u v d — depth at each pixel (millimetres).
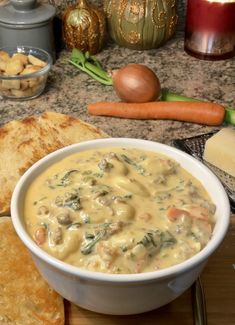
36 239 314
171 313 349
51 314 343
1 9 714
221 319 350
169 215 325
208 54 755
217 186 351
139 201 341
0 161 494
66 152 379
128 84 626
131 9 737
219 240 309
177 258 307
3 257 381
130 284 288
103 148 392
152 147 390
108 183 352
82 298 316
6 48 703
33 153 507
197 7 727
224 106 647
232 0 721
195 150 543
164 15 746
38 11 707
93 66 708
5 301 350
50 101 656
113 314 334
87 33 739
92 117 627
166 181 362
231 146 508
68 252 307
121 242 307
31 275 369
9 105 645
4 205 444
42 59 692
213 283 375
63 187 351
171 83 702
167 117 624
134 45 777
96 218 322
